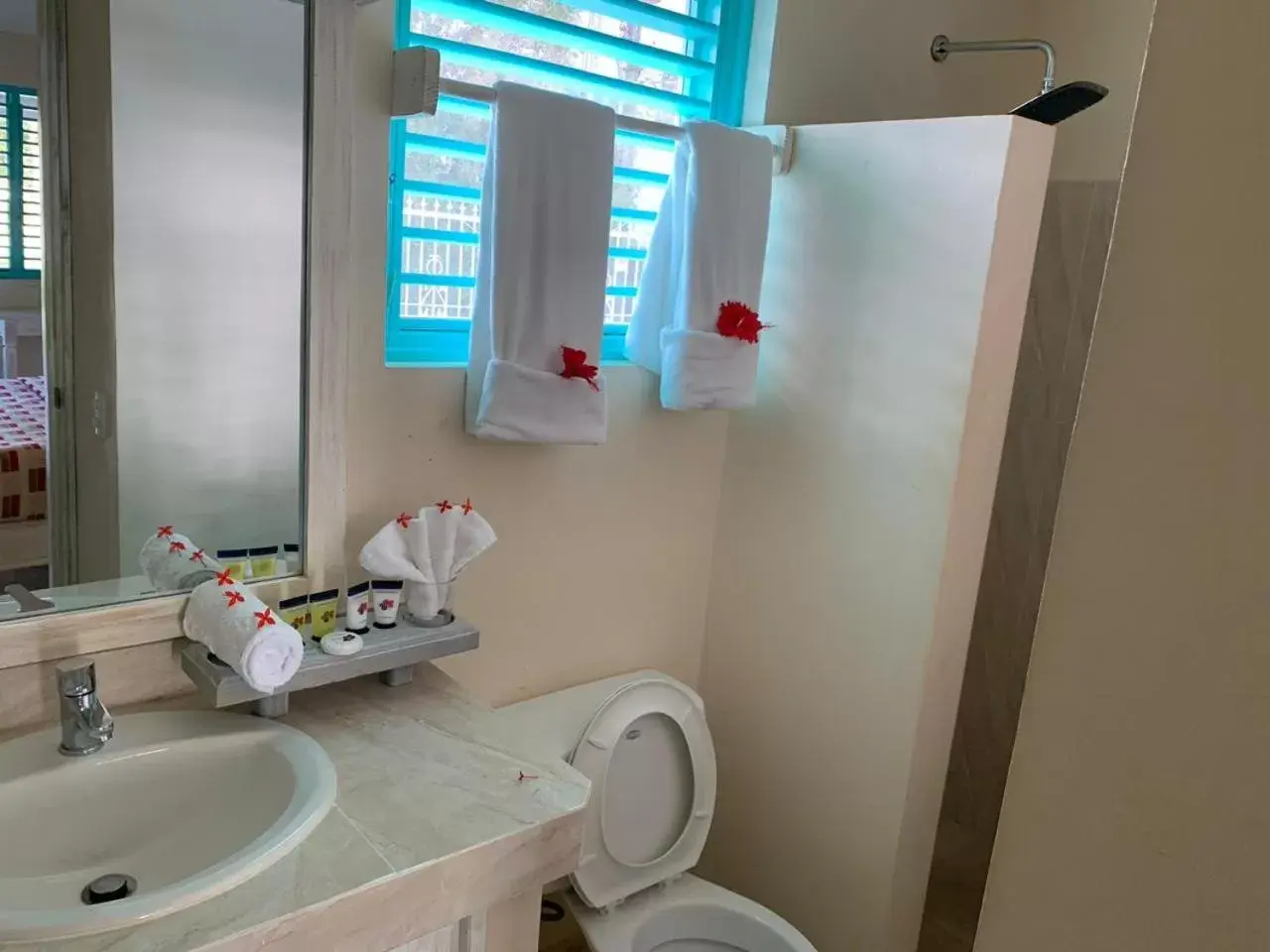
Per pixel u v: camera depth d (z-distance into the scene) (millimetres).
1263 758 543
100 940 894
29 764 1121
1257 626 541
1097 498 609
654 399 1865
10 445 1179
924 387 1655
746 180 1718
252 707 1312
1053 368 2240
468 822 1119
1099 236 2143
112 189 1188
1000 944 693
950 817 2543
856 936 1854
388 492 1523
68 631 1215
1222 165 542
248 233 1285
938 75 2193
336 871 1015
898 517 1721
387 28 1363
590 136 1512
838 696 1854
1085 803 631
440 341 1628
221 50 1221
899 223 1661
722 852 2121
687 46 1892
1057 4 2330
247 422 1335
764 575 1978
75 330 1195
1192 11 550
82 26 1142
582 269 1543
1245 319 537
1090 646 619
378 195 1407
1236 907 561
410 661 1372
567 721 1703
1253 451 537
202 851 1165
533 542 1746
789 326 1870
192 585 1327
